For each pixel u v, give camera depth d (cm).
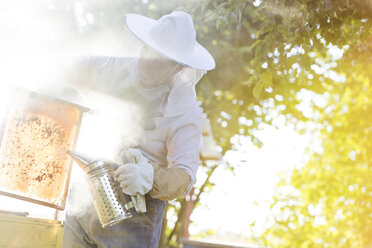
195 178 180
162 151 182
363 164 564
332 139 585
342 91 486
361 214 560
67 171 177
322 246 621
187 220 513
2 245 161
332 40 234
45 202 171
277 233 651
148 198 177
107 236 174
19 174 162
